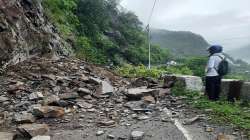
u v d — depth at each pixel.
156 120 7.95
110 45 39.78
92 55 27.27
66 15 28.77
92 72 15.80
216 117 7.85
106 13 48.16
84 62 17.80
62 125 7.80
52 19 21.58
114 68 22.06
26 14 16.23
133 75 19.72
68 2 29.28
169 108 9.03
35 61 15.04
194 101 9.45
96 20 42.56
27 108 9.05
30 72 13.14
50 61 15.69
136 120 8.09
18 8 15.33
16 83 11.41
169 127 7.32
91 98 10.34
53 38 19.17
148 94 10.34
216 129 7.11
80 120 8.19
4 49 12.80
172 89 11.06
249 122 7.38
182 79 11.40
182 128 7.20
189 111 8.58
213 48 9.81
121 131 7.25
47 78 12.41
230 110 8.22
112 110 9.06
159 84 13.05
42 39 17.14
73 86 11.80
